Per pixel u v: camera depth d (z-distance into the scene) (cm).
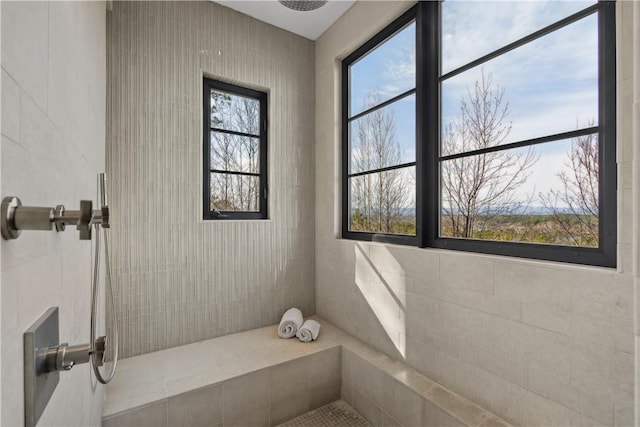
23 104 44
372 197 211
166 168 191
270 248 232
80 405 86
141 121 183
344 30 221
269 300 232
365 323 201
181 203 196
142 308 184
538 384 116
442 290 152
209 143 214
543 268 115
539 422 116
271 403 172
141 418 138
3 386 35
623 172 97
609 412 99
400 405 156
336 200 234
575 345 107
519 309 122
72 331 74
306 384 185
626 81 97
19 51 43
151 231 187
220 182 220
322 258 245
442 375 152
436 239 165
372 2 195
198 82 203
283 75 239
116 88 176
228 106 225
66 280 69
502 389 127
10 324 38
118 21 177
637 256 41
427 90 170
